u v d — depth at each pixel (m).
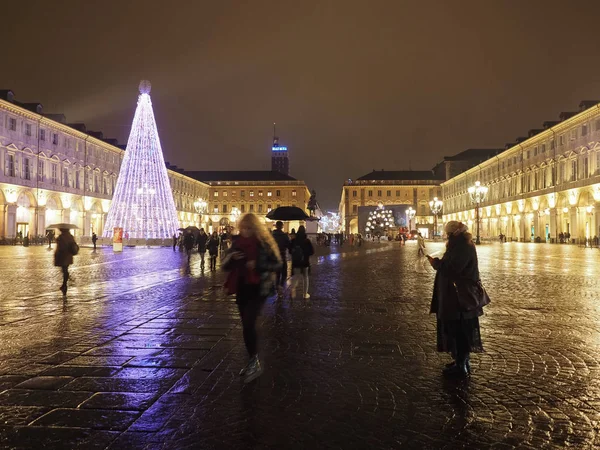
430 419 4.37
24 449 3.75
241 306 5.58
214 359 6.26
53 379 5.41
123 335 7.64
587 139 53.56
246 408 4.60
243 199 122.38
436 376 5.62
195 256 31.83
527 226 71.75
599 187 50.75
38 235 53.06
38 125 55.03
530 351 6.78
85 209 64.94
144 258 29.47
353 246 57.44
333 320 9.02
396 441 3.93
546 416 4.45
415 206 121.38
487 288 14.01
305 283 11.77
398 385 5.30
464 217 101.50
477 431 4.13
